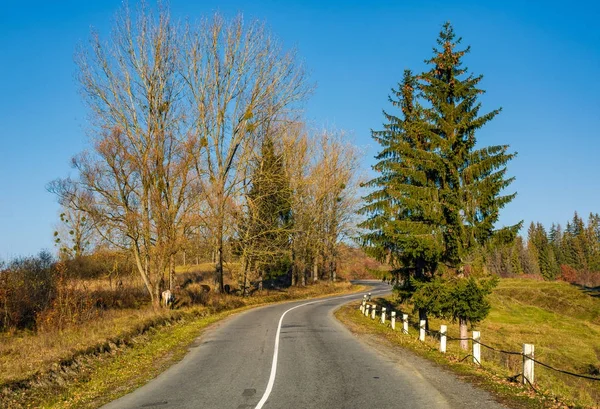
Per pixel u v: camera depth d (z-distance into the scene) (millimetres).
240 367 12656
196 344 17734
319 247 54500
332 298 46750
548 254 108750
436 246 21953
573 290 56531
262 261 40531
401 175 25781
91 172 25391
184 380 11273
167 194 27609
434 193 22344
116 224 26016
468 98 22719
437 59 23516
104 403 9477
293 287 52625
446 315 22234
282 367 12422
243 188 37562
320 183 50844
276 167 39250
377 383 10250
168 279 34406
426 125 22891
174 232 27359
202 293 34688
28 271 21594
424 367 12203
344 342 17172
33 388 10586
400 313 37125
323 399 8906
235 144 35688
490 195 21203
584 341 33406
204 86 34656
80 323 19312
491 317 42281
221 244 37000
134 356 15000
